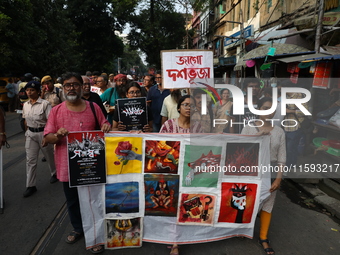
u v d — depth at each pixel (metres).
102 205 2.67
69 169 2.56
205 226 2.74
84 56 25.50
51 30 17.64
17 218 3.40
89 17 23.73
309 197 4.09
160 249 2.78
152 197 2.71
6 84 13.69
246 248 2.82
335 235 3.10
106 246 2.72
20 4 12.42
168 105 4.21
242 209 2.72
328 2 6.56
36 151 4.08
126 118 3.68
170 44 24.23
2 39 12.06
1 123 3.54
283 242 2.95
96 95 4.26
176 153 2.66
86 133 2.58
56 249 2.78
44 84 5.08
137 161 2.68
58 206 3.72
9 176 4.83
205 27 25.55
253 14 12.85
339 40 6.37
